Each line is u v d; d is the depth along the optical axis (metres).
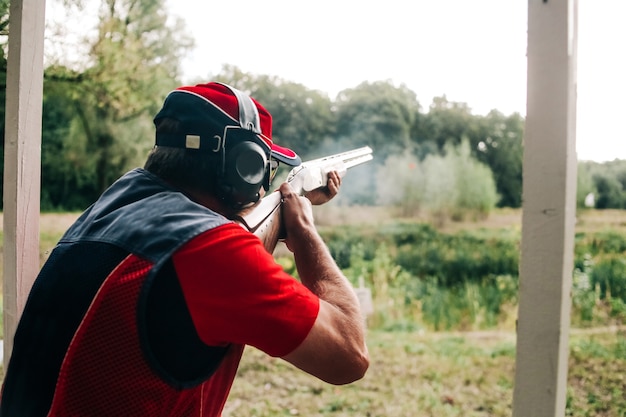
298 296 1.00
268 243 1.27
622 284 6.63
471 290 7.16
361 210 8.84
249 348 5.38
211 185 1.11
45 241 8.08
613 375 4.61
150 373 0.93
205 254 0.94
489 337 6.07
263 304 0.95
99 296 0.93
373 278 7.34
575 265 7.09
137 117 8.22
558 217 1.15
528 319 1.19
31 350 0.99
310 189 1.82
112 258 0.96
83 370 0.92
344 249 8.10
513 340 5.89
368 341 5.84
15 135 1.65
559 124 1.15
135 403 0.93
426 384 4.51
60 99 8.07
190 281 0.94
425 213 8.79
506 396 4.29
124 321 0.92
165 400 0.95
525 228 1.19
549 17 1.16
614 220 7.75
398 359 5.17
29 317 1.01
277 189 1.36
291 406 4.04
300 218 1.31
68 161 8.65
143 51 6.12
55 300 0.98
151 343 0.92
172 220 0.99
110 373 0.92
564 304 1.15
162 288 0.93
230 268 0.95
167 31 6.40
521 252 1.20
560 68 1.15
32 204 1.68
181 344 0.95
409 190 8.86
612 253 7.14
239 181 1.10
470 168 8.91
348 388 4.41
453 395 4.29
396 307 6.95
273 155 1.38
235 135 1.11
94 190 8.89
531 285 1.18
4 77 4.09
